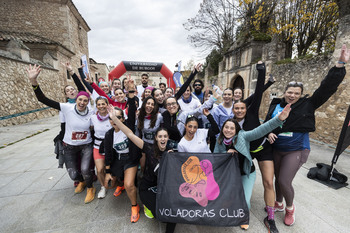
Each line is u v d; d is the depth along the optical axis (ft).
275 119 5.76
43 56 36.52
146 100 8.48
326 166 10.50
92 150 9.12
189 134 7.64
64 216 7.65
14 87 26.50
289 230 6.68
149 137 9.12
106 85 14.25
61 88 39.45
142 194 7.10
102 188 9.18
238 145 6.57
